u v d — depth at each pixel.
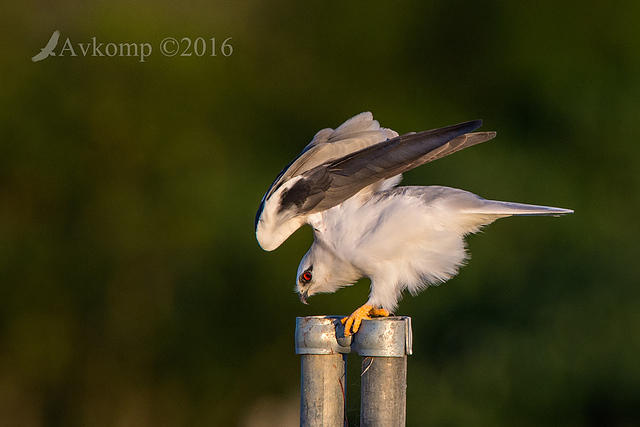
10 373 16.41
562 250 13.89
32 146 15.69
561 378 13.31
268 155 15.77
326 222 6.79
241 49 15.95
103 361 16.31
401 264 6.68
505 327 13.54
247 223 15.11
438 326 13.82
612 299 13.37
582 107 14.79
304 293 7.05
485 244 13.85
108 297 15.93
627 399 13.20
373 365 5.22
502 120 15.38
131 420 16.53
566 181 14.45
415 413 13.84
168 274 15.61
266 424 16.33
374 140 6.93
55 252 15.95
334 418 5.41
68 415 16.61
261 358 15.91
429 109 15.83
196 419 16.41
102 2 15.88
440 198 6.67
